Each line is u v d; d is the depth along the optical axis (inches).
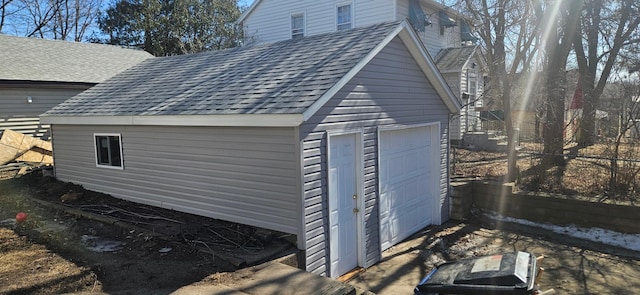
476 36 709.3
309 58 309.1
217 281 201.5
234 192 271.3
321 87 247.3
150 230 273.3
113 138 355.6
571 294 252.7
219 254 231.3
